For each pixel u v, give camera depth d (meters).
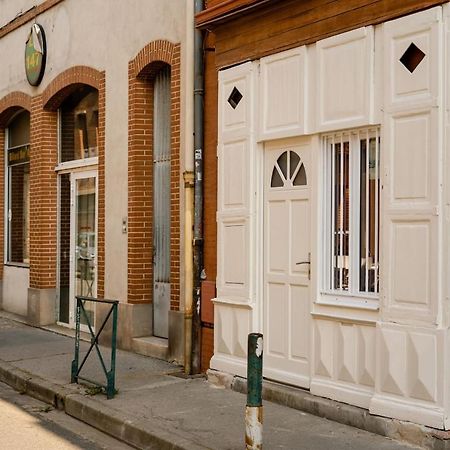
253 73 8.47
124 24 11.42
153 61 10.68
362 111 7.09
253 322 8.38
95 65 12.27
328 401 7.35
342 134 7.48
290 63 7.95
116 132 11.63
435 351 6.32
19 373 9.98
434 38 6.42
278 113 8.10
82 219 13.31
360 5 7.11
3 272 16.34
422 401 6.44
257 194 8.41
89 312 12.88
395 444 6.48
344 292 7.38
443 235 6.34
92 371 9.88
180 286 9.97
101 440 7.50
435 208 6.37
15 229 16.12
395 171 6.73
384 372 6.74
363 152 7.35
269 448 6.43
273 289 8.24
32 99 14.43
